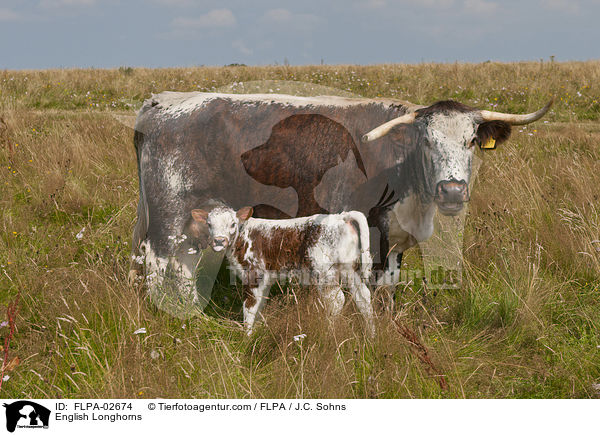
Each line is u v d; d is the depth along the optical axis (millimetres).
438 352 3490
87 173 7371
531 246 4887
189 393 3088
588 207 5367
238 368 3256
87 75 17094
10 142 7949
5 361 3131
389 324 3529
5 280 4398
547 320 4008
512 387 3299
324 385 3062
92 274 4145
